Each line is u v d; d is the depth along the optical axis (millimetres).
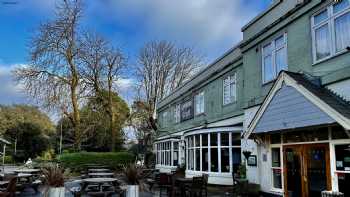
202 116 23594
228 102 19469
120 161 32406
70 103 31594
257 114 12977
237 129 17844
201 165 19578
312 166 10992
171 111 32812
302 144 11516
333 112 9227
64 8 31234
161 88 43344
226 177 17859
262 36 14688
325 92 10492
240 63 17875
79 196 12875
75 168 30469
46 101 29875
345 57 10164
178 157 26625
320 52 11281
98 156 31875
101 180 13461
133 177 11781
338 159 9984
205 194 13734
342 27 10438
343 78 10102
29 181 17328
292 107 10984
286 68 13016
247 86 15898
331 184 10094
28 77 29703
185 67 46250
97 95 33312
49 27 30422
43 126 56906
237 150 17984
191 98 26234
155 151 35344
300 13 12250
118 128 35844
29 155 49281
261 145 14016
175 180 13945
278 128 11609
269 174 13336
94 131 35750
